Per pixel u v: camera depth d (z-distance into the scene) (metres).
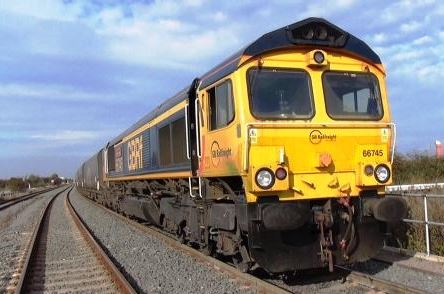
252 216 8.70
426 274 9.34
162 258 12.52
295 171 8.88
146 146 17.92
